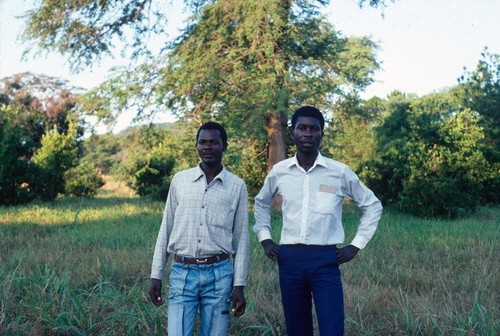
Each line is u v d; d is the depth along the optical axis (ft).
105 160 148.77
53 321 15.23
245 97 49.19
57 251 26.35
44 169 66.13
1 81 123.03
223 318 10.84
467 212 49.93
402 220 43.91
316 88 50.42
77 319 15.28
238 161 49.42
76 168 78.59
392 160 53.72
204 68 48.80
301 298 11.27
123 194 88.07
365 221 11.37
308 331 11.58
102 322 15.47
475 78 86.53
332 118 55.93
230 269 11.06
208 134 10.88
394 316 16.30
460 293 19.29
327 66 53.47
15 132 63.82
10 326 15.15
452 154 49.11
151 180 77.97
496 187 60.54
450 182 47.50
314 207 11.14
